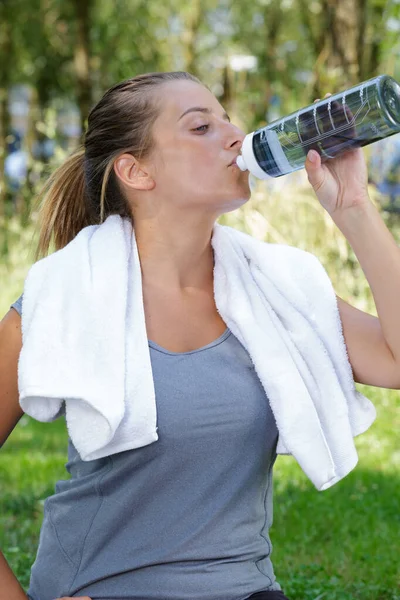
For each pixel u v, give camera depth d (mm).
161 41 18891
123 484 2504
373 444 7027
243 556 2535
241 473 2535
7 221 11641
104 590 2518
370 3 12312
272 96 14211
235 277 2713
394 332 2664
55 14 18891
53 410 2514
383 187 9898
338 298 2818
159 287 2693
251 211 9008
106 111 2746
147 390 2453
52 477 6277
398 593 4379
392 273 2664
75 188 2951
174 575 2486
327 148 2625
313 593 4258
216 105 2717
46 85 19547
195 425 2473
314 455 2576
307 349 2689
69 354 2455
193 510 2500
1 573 2594
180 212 2686
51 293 2518
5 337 2574
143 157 2699
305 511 5473
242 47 18234
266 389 2562
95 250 2627
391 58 11633
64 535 2564
